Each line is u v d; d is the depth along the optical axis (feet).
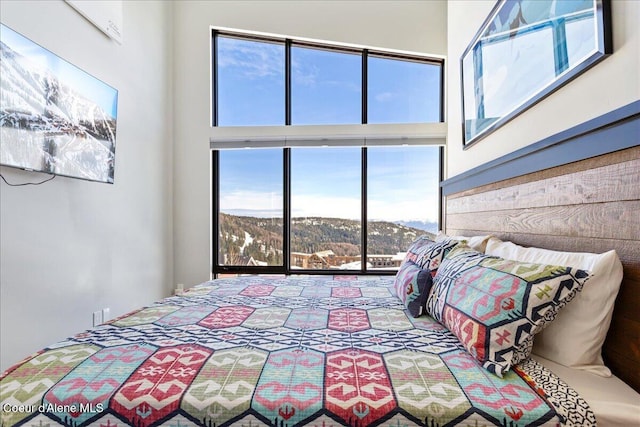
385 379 2.52
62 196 6.07
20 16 5.12
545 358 2.96
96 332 3.48
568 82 3.65
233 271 10.62
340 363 2.77
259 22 10.14
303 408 2.26
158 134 9.45
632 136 2.68
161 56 9.61
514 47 4.80
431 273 4.44
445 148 10.12
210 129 10.21
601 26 3.11
